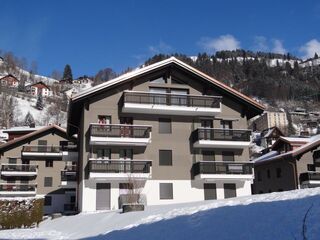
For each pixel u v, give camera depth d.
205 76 36.97
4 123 118.19
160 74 37.09
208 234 10.61
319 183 43.28
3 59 194.25
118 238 13.48
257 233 9.47
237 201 14.58
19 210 24.05
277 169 48.62
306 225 8.84
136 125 34.38
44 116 136.25
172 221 13.38
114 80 34.81
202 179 34.88
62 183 40.25
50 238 17.05
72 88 191.75
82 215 26.39
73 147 42.22
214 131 35.72
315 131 139.62
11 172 52.09
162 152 35.34
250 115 39.38
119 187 33.28
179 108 35.50
